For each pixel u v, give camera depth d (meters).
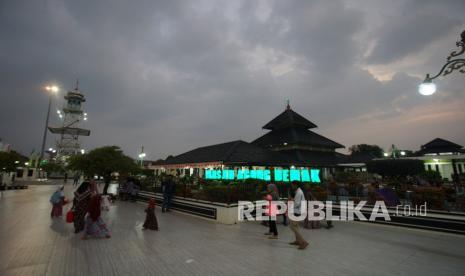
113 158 18.31
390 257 6.07
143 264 5.34
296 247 6.89
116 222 10.05
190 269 5.11
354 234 8.66
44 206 13.94
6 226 8.75
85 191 8.30
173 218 11.48
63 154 66.38
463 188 14.12
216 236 8.05
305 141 30.19
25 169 46.47
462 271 5.19
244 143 24.84
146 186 18.61
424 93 7.04
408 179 22.34
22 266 5.06
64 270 4.90
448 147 35.25
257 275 4.86
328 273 5.01
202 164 22.72
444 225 8.71
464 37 6.32
